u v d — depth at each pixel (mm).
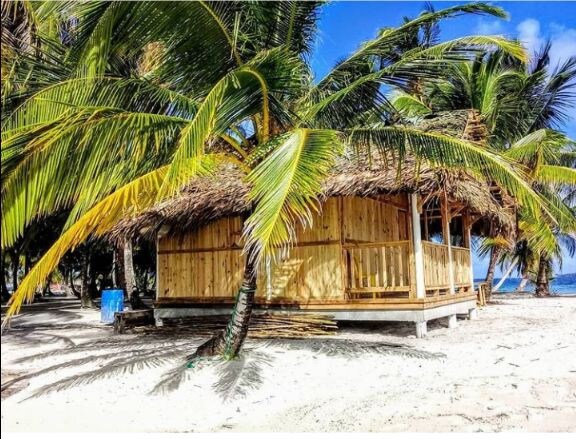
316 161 5230
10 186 5438
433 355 8086
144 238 12859
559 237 25141
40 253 21422
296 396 6055
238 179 10398
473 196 10664
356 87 7277
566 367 7008
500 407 5297
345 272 10664
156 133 6801
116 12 5773
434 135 6859
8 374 7754
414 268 10062
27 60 6906
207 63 7023
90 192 6223
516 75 17641
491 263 21000
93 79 6926
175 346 9766
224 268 11977
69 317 17719
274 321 10406
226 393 6195
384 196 11328
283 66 6621
